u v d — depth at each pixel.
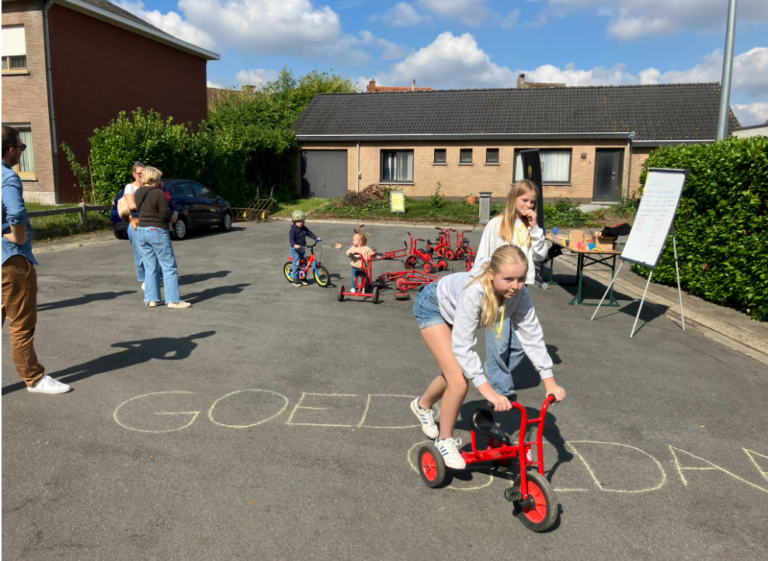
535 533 2.85
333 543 2.74
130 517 2.91
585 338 6.37
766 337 6.38
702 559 2.67
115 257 11.71
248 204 22.34
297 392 4.63
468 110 25.25
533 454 3.52
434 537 2.80
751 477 3.43
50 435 3.79
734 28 9.69
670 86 24.31
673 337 6.43
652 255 6.67
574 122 23.22
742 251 7.18
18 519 2.87
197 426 3.98
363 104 27.14
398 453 3.65
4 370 4.97
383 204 22.92
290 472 3.39
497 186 24.00
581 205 22.77
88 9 19.33
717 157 7.88
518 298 3.05
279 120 34.25
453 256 12.30
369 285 8.30
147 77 23.16
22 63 18.52
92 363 5.23
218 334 6.28
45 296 8.07
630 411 4.36
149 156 16.77
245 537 2.77
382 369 5.21
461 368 3.02
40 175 18.80
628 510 3.06
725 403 4.55
